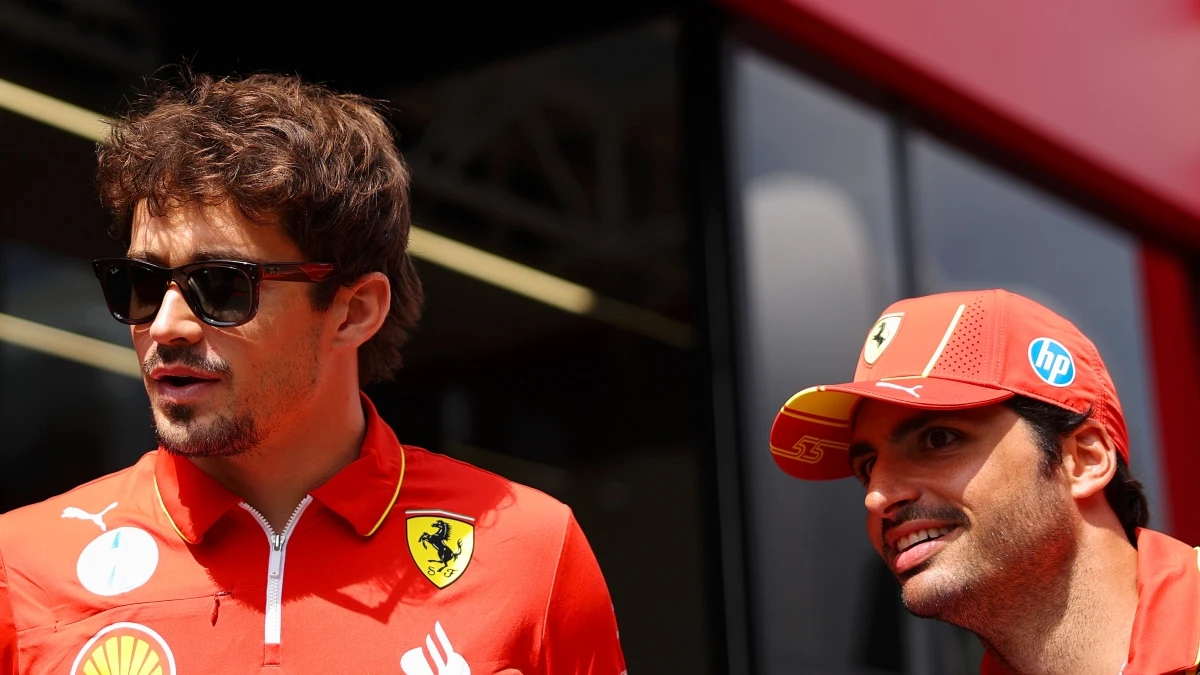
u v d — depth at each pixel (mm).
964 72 3914
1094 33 4500
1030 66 4188
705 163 3361
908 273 3824
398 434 2955
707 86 3404
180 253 1546
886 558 1673
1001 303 1673
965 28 3953
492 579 1644
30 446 3252
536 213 3205
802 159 3592
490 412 3078
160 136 1579
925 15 3816
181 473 1591
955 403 1562
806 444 1799
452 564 1637
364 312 1720
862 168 3766
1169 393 4977
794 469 1854
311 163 1612
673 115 3377
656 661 3049
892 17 3699
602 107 3309
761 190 3457
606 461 3141
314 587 1570
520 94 3219
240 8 2857
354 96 1859
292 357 1583
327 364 1647
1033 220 4430
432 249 3068
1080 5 4461
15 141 2850
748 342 3299
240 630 1521
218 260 1542
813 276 3529
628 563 3090
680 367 3234
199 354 1525
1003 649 1621
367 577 1595
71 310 3268
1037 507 1577
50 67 2750
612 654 1779
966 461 1595
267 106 1652
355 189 1674
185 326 1521
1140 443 4770
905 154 3914
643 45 3385
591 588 1745
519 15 3240
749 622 3074
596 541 3090
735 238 3336
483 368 3096
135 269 1549
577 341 3189
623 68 3354
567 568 1718
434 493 1699
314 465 1658
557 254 3207
